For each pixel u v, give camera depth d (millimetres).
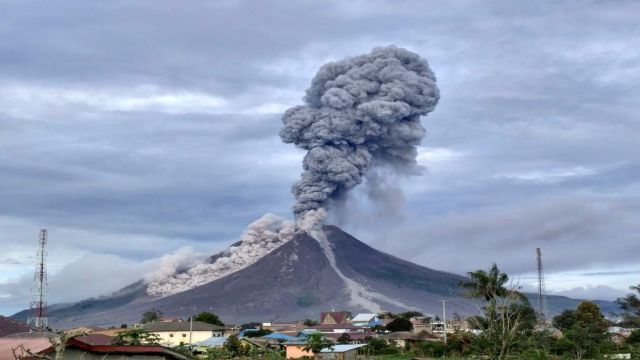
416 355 125312
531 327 108062
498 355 78375
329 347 128750
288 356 127688
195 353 127812
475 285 85062
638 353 114688
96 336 60062
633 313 171250
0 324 47062
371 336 168625
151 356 48281
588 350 119688
